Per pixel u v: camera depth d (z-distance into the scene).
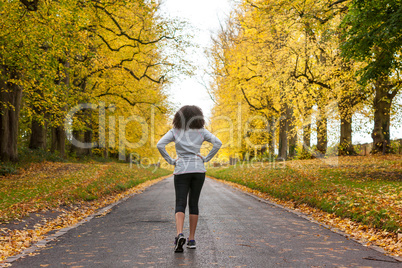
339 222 7.46
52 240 5.98
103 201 12.50
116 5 18.86
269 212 9.43
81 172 20.48
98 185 15.55
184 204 4.92
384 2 11.83
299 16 16.70
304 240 5.77
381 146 23.83
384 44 12.14
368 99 24.55
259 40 24.69
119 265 4.26
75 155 31.80
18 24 14.88
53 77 16.78
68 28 16.19
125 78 27.12
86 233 6.60
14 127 20.47
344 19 13.09
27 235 6.44
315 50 20.66
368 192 9.70
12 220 7.45
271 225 7.29
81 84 28.08
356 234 6.21
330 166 19.67
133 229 6.93
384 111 23.61
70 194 11.98
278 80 21.42
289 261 4.42
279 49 21.34
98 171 21.98
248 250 5.03
